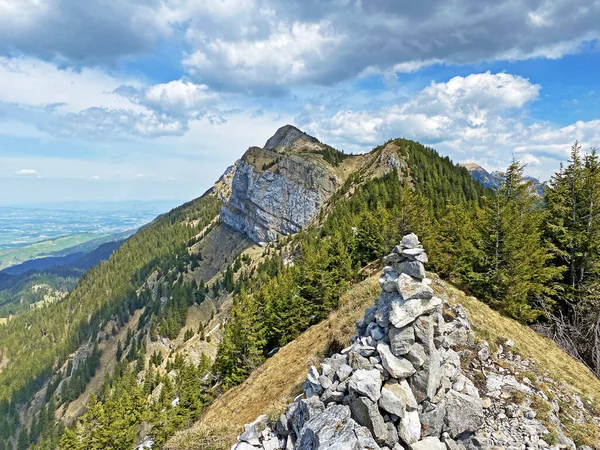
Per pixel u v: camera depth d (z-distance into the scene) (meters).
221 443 17.17
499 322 25.84
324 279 45.44
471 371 17.08
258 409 23.11
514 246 30.86
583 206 35.19
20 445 130.38
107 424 45.22
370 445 9.75
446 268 39.41
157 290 196.88
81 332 190.50
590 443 14.12
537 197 41.81
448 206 59.50
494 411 14.48
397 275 13.39
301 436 11.55
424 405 11.84
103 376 158.75
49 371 174.25
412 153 164.00
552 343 26.84
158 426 42.25
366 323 15.09
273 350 47.56
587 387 18.80
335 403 11.96
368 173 167.75
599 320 28.73
